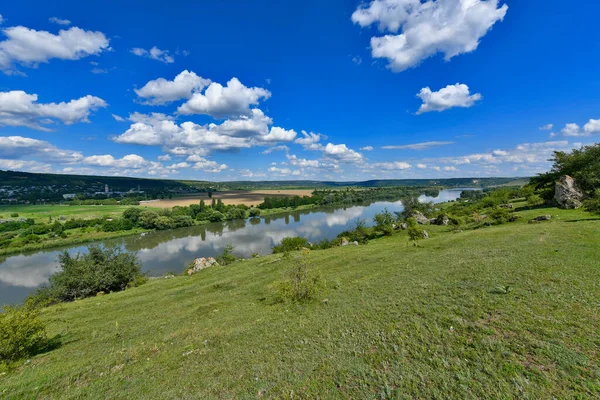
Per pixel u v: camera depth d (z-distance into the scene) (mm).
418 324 10086
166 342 13133
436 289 13281
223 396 7883
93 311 23172
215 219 120688
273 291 20703
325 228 96688
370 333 10188
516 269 13992
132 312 21750
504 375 6836
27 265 62531
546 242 18984
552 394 6051
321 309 14281
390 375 7578
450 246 25531
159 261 61531
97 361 11742
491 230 30969
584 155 44938
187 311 19359
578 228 22438
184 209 134625
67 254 36281
